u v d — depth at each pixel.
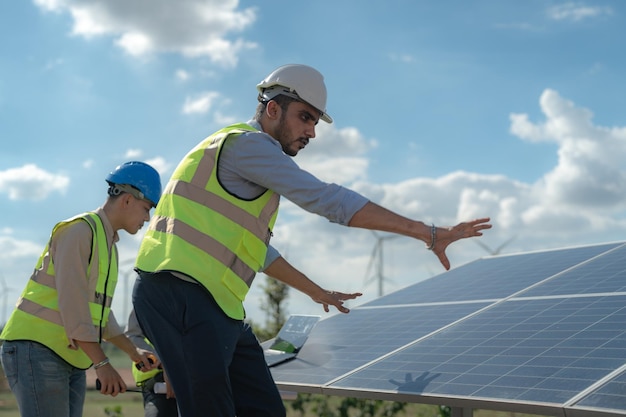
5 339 3.71
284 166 3.04
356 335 4.50
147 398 4.41
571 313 3.64
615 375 2.75
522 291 4.35
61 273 3.57
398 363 3.67
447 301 4.72
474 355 3.47
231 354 3.10
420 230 2.90
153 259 3.10
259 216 3.17
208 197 3.12
